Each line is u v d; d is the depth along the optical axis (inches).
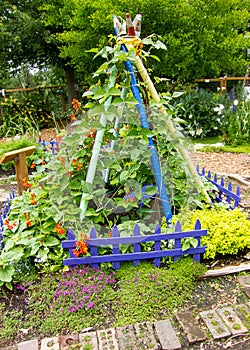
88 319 67.7
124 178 88.8
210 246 83.1
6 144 192.5
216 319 66.1
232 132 230.2
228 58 251.6
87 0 229.6
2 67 346.9
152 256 81.3
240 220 92.6
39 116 358.3
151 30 235.5
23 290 77.2
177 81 263.3
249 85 372.8
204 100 256.8
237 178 153.8
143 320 66.9
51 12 296.5
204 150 217.2
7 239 90.3
